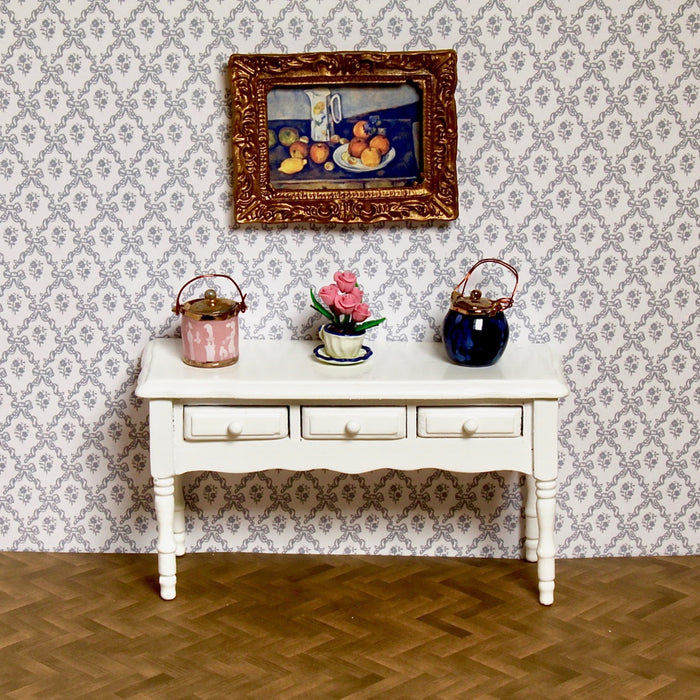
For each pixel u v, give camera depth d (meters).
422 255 4.00
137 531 4.24
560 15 3.82
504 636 3.62
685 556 4.21
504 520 4.19
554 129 3.90
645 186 3.94
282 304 4.06
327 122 3.86
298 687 3.33
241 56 3.78
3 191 3.99
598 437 4.13
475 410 3.63
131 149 3.95
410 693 3.29
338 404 3.65
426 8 3.82
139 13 3.85
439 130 3.83
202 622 3.72
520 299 4.03
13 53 3.89
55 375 4.14
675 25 3.83
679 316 4.03
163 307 4.07
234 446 3.68
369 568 4.12
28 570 4.11
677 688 3.32
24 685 3.35
